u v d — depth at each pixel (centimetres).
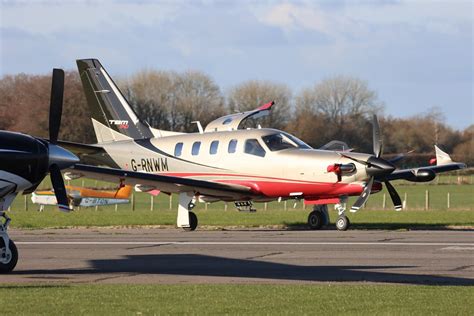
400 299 2773
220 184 6275
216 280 3384
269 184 6294
